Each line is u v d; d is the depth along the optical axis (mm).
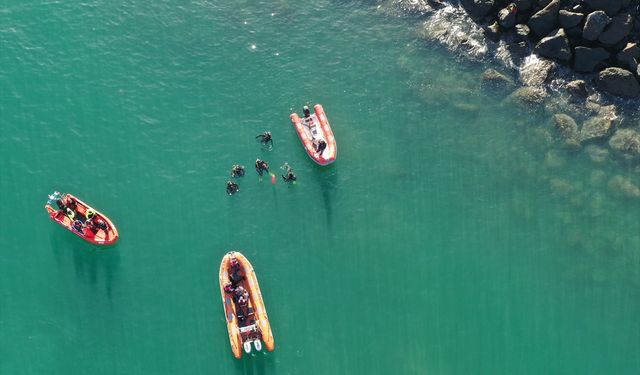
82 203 37312
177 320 36125
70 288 36562
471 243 37938
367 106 41031
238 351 34969
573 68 41031
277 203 38500
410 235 38094
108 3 43312
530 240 37938
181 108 40594
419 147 40031
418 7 43594
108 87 40906
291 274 37188
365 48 42750
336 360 35688
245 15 43500
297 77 41719
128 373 35219
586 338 36125
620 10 40031
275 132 40094
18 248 37125
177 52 42156
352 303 36719
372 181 39219
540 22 41000
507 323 36469
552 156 39562
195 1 43781
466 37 42344
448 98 41188
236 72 41750
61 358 35344
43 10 42812
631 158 39188
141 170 38938
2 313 35906
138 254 37250
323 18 43688
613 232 37906
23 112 40000
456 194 38969
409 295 36906
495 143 40094
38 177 38531
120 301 36406
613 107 40125
